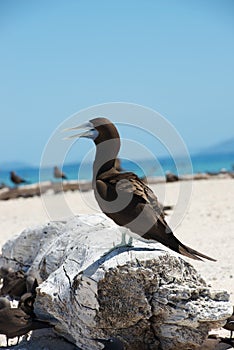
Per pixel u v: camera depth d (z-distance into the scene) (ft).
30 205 130.11
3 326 43.21
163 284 38.78
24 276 54.95
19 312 43.98
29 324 43.39
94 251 41.47
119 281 38.37
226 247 73.26
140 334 39.58
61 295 40.75
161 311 38.68
